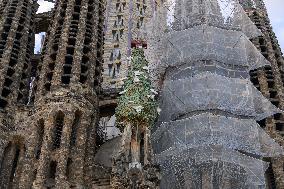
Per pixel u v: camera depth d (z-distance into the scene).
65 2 84.44
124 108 67.38
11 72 76.31
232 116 70.56
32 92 75.94
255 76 84.94
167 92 73.94
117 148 71.19
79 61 75.94
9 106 71.50
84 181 64.75
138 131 66.12
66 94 70.88
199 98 71.19
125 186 59.81
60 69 74.50
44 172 63.25
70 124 68.06
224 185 63.00
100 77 78.44
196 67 75.75
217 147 64.75
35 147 66.69
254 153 67.62
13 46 78.81
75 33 79.75
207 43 77.44
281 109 80.50
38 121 68.94
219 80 72.62
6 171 67.12
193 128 68.06
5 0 85.44
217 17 84.00
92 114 71.50
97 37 81.38
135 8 107.31
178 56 77.50
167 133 69.94
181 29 82.00
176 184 65.06
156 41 83.88
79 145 67.00
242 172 64.38
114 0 109.00
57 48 78.19
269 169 73.62
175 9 88.06
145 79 70.75
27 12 84.31
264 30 92.50
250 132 68.75
